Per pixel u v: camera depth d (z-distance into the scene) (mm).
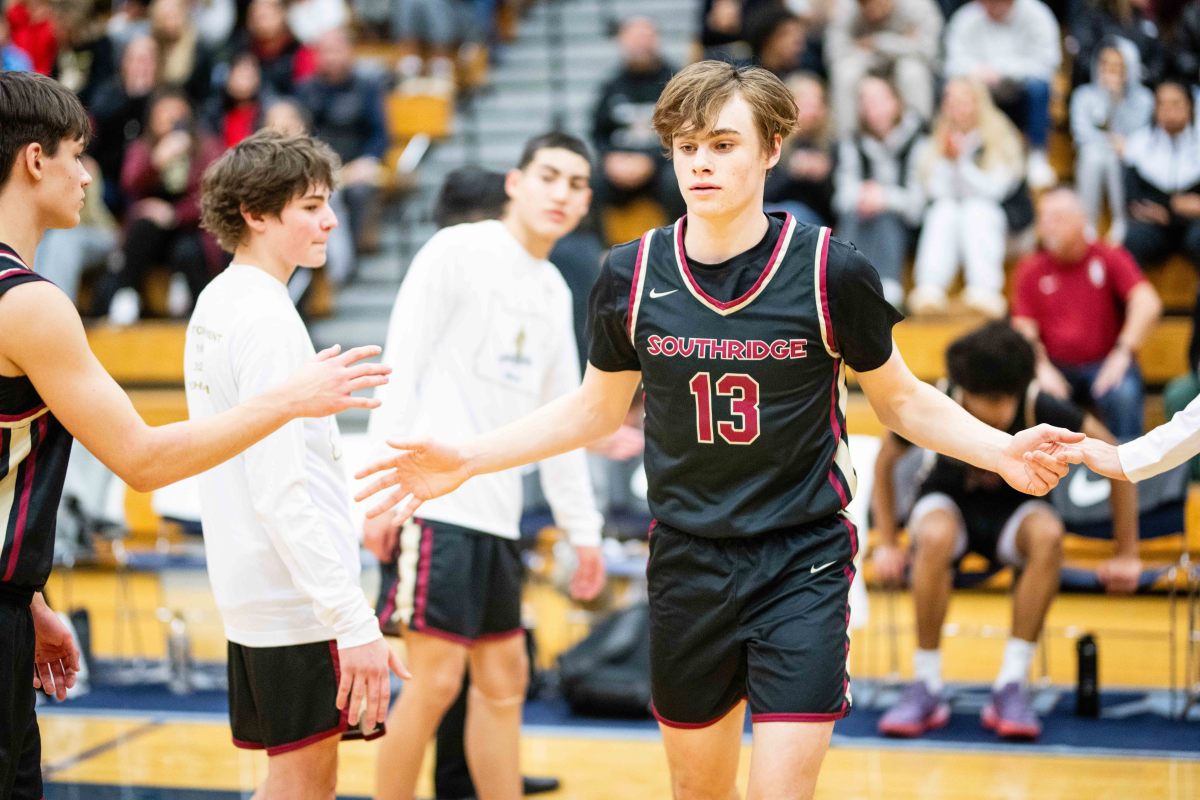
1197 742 5844
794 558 3334
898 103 9453
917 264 9367
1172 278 9484
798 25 10391
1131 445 3338
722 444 3307
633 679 6375
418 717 4449
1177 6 10586
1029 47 10258
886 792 5258
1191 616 6262
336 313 10852
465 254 4578
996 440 3385
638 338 3363
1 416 2936
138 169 10461
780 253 3256
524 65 13430
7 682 2951
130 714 6590
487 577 4535
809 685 3203
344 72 11078
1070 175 10859
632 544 7395
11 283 2883
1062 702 6508
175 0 11469
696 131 3176
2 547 2943
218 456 3029
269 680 3600
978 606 8180
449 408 4586
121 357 10344
